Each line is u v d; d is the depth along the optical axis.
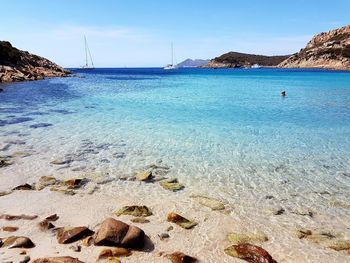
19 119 22.83
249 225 8.84
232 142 17.69
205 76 106.12
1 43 63.50
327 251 7.70
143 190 11.00
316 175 12.91
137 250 7.42
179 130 20.42
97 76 96.25
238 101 36.00
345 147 17.03
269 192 11.16
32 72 66.94
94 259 6.92
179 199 10.35
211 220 9.04
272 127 21.98
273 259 7.22
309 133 20.25
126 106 30.78
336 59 192.00
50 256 6.91
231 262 7.12
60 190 10.68
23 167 12.93
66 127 20.62
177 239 7.99
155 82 69.75
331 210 9.92
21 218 8.71
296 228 8.74
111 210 9.44
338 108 31.12
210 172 12.96
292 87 57.03
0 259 6.70
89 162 13.80
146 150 15.77
